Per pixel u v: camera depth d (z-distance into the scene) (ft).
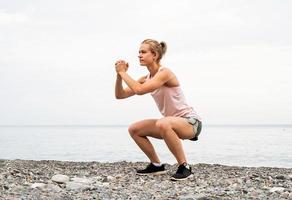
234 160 69.46
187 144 147.43
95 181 19.80
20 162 29.84
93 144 140.77
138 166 27.09
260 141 177.88
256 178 21.21
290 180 20.81
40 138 230.89
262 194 16.49
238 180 20.30
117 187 18.11
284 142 164.04
